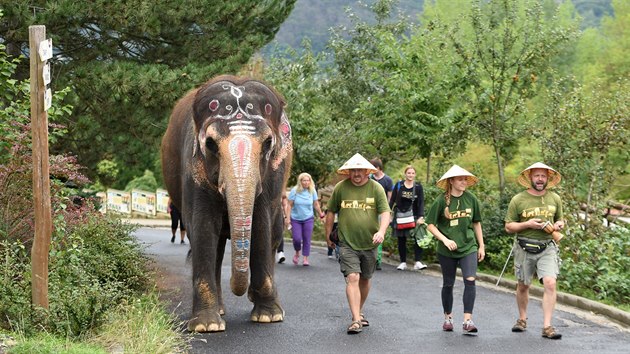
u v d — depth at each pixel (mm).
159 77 17484
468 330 10500
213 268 10602
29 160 10883
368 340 10227
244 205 9664
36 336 8625
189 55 19094
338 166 24828
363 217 10711
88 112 18844
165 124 18797
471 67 19438
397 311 12242
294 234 17547
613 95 16469
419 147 20500
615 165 16734
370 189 10773
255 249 10984
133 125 18625
